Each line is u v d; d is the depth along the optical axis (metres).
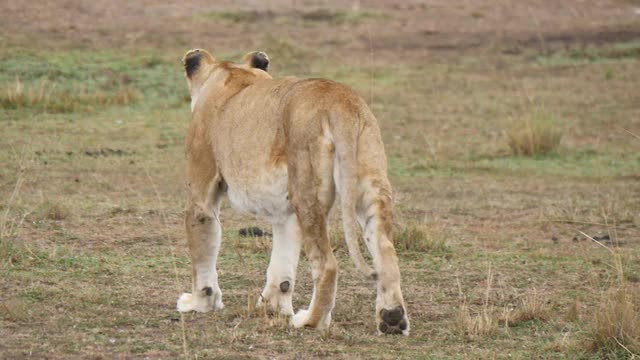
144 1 87.62
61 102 50.88
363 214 18.70
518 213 34.34
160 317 20.95
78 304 21.67
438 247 28.31
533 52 76.12
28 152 41.03
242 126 19.97
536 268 26.50
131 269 25.05
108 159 41.03
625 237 31.08
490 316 21.22
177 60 63.56
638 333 19.48
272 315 21.30
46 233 28.39
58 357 17.98
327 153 18.44
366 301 23.02
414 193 37.22
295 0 95.31
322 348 18.70
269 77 21.86
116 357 18.06
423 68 68.88
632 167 43.66
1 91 51.00
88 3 83.81
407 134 49.34
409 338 19.81
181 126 48.50
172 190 35.88
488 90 61.69
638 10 98.94
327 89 18.84
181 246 27.83
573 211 34.47
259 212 20.02
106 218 30.70
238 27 79.56
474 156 45.09
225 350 18.56
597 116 54.44
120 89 54.62
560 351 19.39
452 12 94.75
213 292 21.58
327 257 19.02
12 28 70.50
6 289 22.62
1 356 17.94
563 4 101.06
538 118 47.66
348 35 79.94
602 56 74.50
